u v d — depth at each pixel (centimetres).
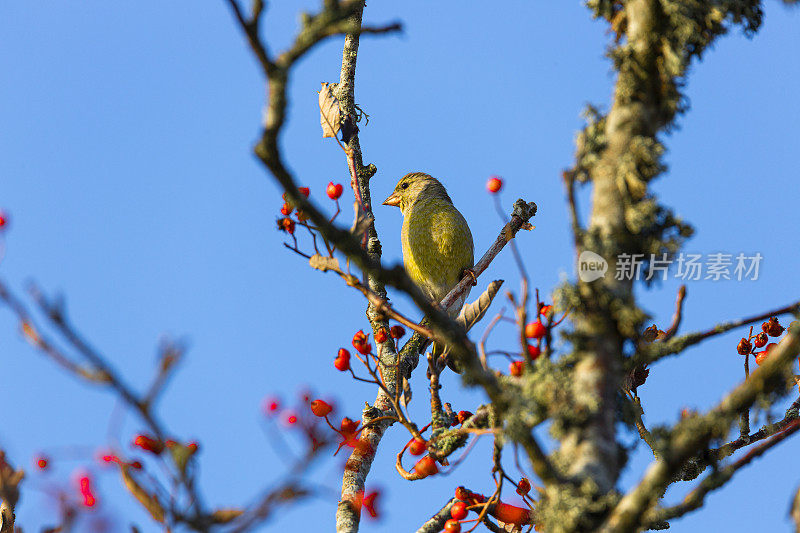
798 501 443
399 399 643
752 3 530
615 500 407
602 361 443
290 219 578
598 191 477
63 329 280
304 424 367
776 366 409
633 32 510
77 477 389
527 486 624
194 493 346
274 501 343
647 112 493
